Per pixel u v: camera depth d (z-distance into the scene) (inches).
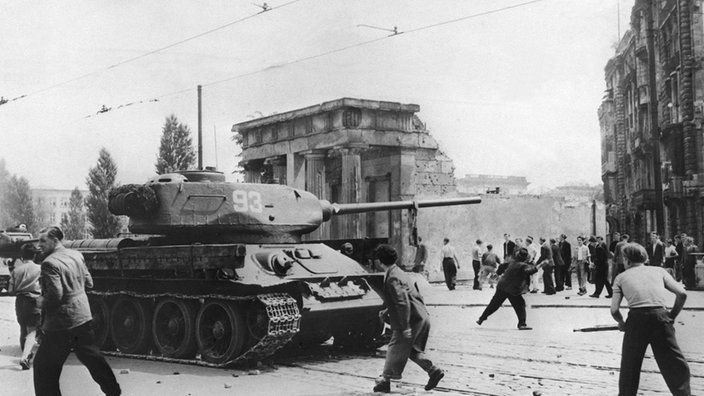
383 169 1453.0
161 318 494.3
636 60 1695.4
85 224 2689.5
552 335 562.9
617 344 509.4
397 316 339.3
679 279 1090.7
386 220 1411.2
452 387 359.9
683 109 1369.3
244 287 436.1
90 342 313.1
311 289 457.7
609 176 1915.6
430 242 1380.4
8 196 2363.4
